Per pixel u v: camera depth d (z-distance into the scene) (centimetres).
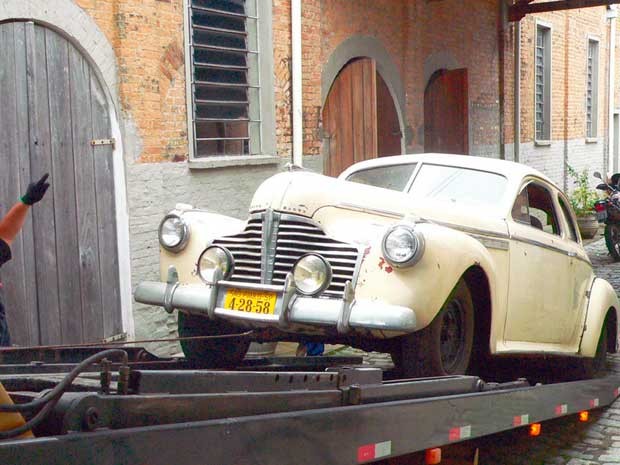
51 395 281
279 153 1028
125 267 814
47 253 732
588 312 722
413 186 641
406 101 1303
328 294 492
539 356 647
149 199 840
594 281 748
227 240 538
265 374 386
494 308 549
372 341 543
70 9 746
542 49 1925
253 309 506
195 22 927
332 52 1123
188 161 889
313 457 363
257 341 562
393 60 1273
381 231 505
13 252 700
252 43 1009
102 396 298
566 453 610
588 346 711
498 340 583
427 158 662
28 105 715
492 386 530
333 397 403
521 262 609
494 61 1622
